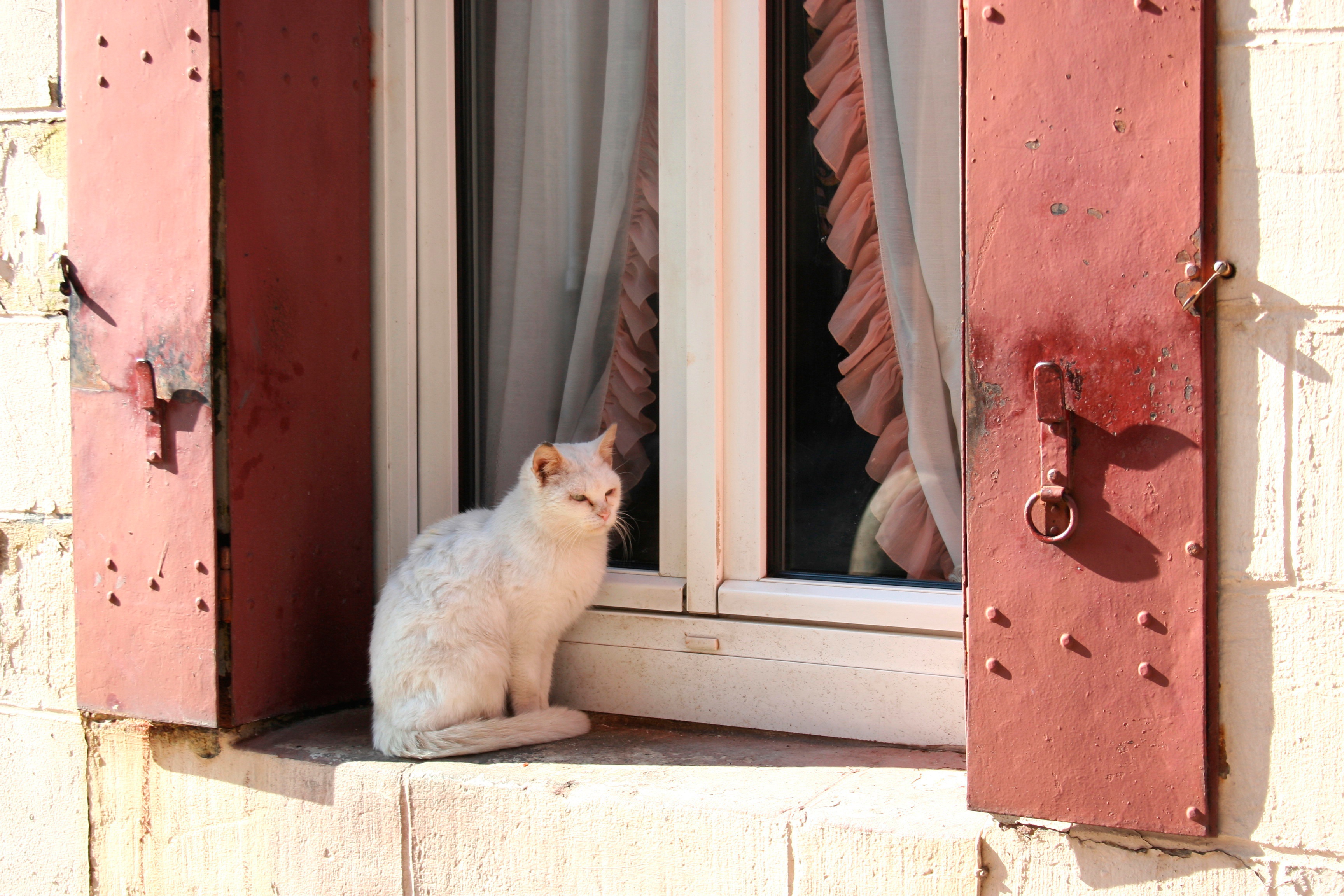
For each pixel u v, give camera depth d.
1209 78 1.36
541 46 2.44
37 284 2.23
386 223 2.36
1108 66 1.38
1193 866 1.42
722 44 2.10
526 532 2.13
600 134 2.41
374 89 2.36
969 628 1.49
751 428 2.13
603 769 1.87
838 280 2.14
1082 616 1.42
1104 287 1.40
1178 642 1.38
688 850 1.69
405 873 1.91
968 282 1.47
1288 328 1.35
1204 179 1.36
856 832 1.58
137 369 2.01
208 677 2.02
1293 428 1.35
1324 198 1.32
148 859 2.17
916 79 2.05
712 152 2.09
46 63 2.20
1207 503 1.37
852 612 2.00
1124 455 1.40
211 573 2.01
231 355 2.02
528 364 2.50
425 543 2.22
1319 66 1.32
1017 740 1.47
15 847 2.31
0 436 2.27
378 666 2.08
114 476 2.10
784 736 2.05
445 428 2.44
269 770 2.02
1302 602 1.35
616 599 2.23
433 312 2.42
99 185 2.09
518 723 2.01
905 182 2.07
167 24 2.00
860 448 2.13
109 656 2.13
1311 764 1.36
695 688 2.15
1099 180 1.39
